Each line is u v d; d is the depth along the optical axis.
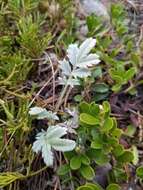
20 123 0.15
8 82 0.16
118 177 0.15
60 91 0.17
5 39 0.18
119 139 0.16
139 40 0.19
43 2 0.20
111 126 0.14
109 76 0.17
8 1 0.19
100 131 0.14
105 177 0.15
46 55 0.18
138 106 0.17
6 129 0.15
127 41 0.19
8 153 0.15
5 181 0.14
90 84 0.17
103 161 0.14
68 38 0.19
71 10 0.20
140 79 0.17
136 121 0.16
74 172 0.15
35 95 0.16
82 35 0.19
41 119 0.16
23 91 0.17
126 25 0.20
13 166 0.15
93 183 0.14
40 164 0.15
